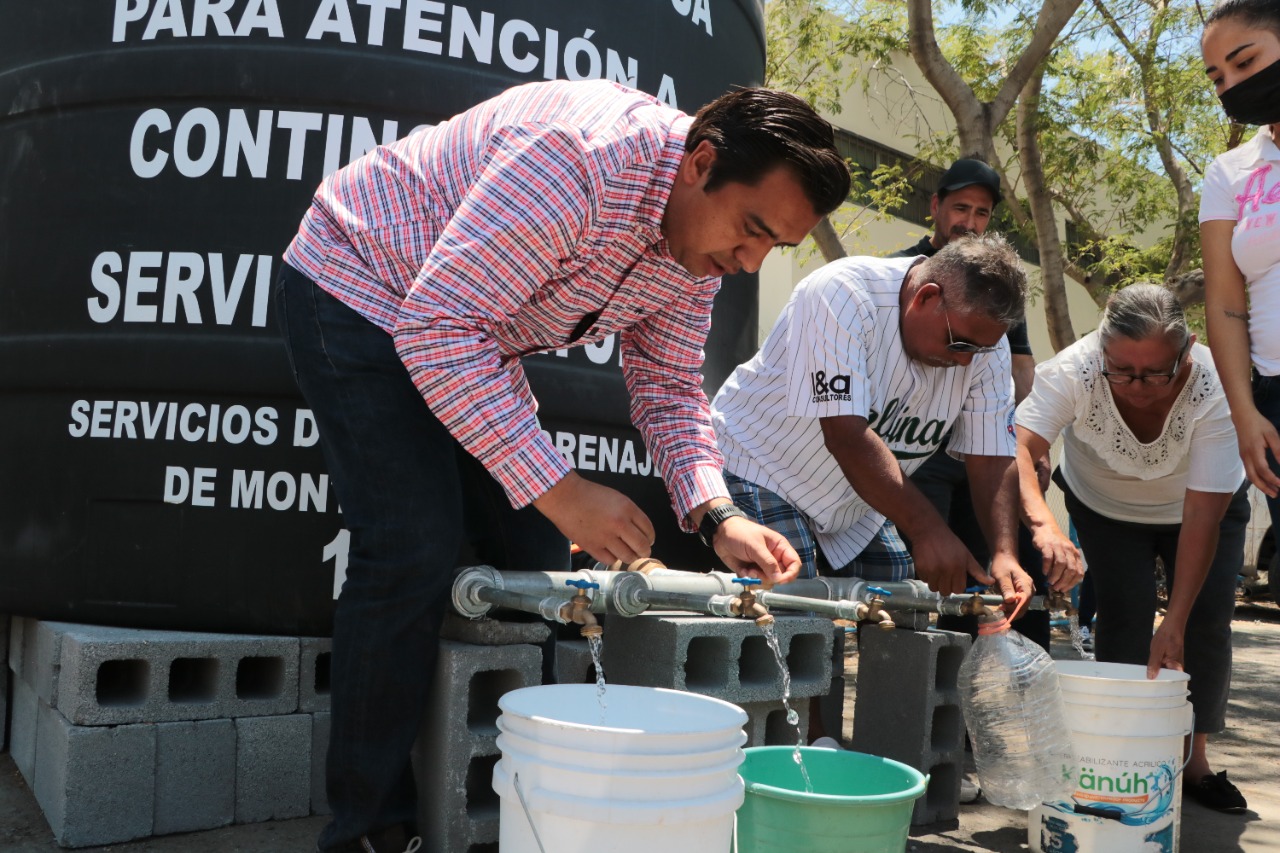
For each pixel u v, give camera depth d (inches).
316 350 66.6
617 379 99.0
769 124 58.8
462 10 91.1
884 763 71.4
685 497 75.7
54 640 83.0
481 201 59.7
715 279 76.1
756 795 66.0
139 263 88.2
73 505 88.4
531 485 60.4
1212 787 106.8
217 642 82.3
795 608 75.2
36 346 90.1
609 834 52.2
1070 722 82.8
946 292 87.9
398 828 67.4
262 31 88.7
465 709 70.5
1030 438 106.7
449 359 59.1
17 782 92.9
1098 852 82.2
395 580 64.8
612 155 61.3
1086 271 410.3
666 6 101.8
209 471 86.5
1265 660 224.1
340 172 71.1
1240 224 93.7
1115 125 359.9
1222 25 90.2
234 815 82.7
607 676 88.7
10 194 93.4
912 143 457.4
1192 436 99.1
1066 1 257.4
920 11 257.1
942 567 83.2
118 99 90.0
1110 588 116.8
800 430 98.7
